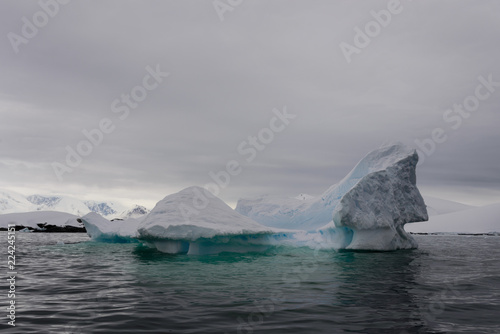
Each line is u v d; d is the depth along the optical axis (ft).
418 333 17.28
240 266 40.24
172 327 17.60
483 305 22.63
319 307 21.68
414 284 29.68
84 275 33.76
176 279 31.40
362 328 17.87
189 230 51.11
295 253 56.49
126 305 21.80
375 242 62.95
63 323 18.15
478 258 52.85
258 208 98.84
